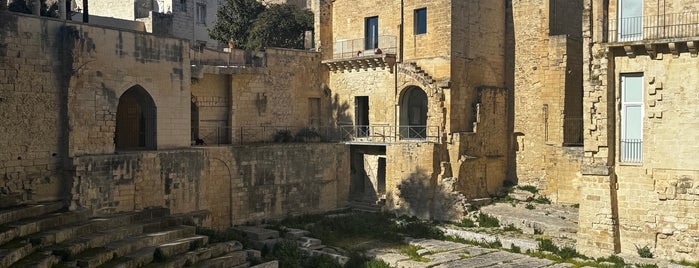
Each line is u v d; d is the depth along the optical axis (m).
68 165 25.69
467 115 37.69
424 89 37.34
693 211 24.62
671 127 25.05
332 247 29.33
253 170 34.09
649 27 25.45
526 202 36.38
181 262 22.73
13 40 24.20
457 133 36.12
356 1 41.88
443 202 34.78
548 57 37.19
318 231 32.03
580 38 37.72
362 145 39.94
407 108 39.47
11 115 24.14
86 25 26.30
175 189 29.88
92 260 20.12
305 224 33.97
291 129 40.31
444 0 36.62
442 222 34.41
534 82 38.34
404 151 36.47
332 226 33.53
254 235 29.94
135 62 28.44
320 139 42.00
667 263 24.69
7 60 24.00
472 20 37.84
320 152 37.69
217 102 36.72
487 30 38.88
